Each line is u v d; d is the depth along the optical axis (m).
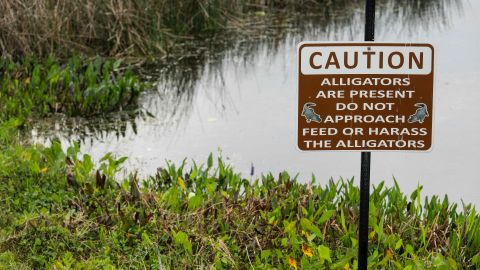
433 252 4.85
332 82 3.61
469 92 8.97
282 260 4.78
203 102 8.84
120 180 6.54
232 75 9.81
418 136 3.64
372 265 4.62
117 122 8.10
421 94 3.61
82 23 9.84
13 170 6.00
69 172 5.95
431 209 5.53
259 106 8.73
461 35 11.84
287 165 7.10
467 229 5.03
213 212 5.36
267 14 12.73
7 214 5.27
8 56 9.17
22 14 9.27
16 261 4.71
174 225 5.15
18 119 7.43
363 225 3.83
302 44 3.58
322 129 3.64
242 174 6.85
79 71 9.16
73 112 8.20
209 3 11.50
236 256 4.79
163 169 6.28
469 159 7.23
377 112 3.62
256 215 5.35
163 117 8.30
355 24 12.34
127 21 10.03
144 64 9.98
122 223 5.16
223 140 7.68
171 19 10.98
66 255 4.66
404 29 12.25
